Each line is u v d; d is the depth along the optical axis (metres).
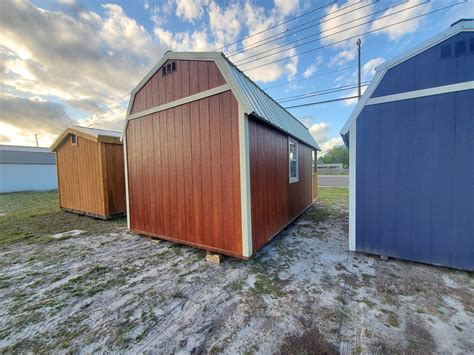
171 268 2.79
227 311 1.88
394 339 1.51
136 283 2.42
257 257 3.09
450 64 2.41
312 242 3.69
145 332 1.66
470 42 2.30
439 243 2.57
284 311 1.86
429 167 2.57
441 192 2.53
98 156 5.67
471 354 1.38
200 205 3.23
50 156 16.80
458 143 2.42
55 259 3.15
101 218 5.88
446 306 1.88
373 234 2.96
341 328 1.64
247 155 2.80
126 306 2.00
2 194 12.66
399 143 2.73
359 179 3.01
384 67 2.77
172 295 2.17
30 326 1.76
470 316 1.74
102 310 1.95
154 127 3.80
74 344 1.56
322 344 1.49
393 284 2.26
